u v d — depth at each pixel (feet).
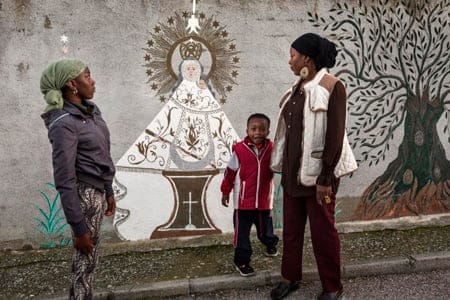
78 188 8.05
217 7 12.34
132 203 12.59
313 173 9.09
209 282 10.66
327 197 8.98
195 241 12.86
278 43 12.81
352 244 12.73
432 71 13.92
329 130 8.69
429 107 14.08
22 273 11.18
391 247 12.47
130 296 10.28
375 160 13.87
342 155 9.19
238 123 12.90
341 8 13.01
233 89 12.75
